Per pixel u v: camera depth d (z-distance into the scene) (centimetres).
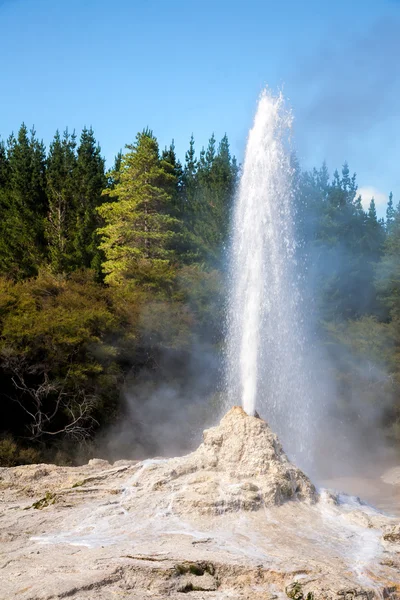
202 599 843
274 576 902
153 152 4716
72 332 3017
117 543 1018
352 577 911
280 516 1161
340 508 1266
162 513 1143
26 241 4625
